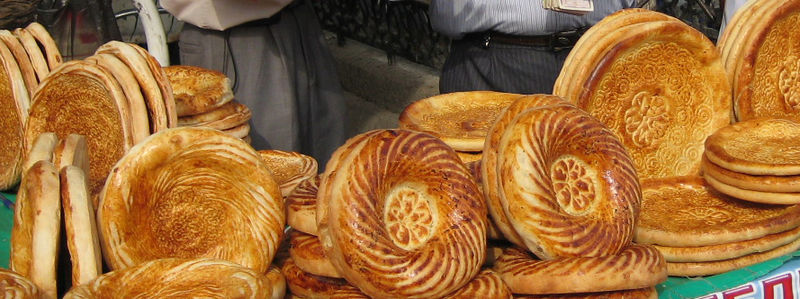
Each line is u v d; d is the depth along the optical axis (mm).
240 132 2670
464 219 1871
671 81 2396
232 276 1803
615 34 2266
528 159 1895
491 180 1937
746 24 2436
